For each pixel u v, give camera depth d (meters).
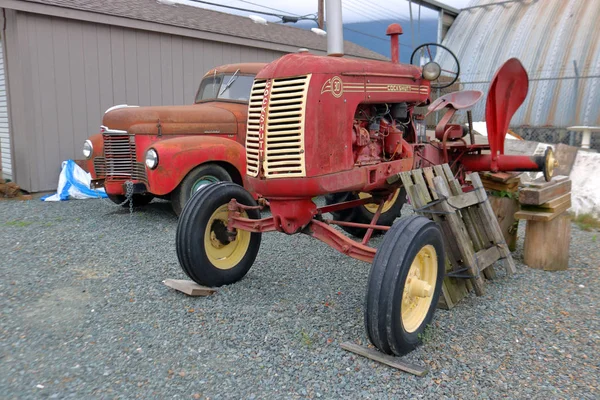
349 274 4.66
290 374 2.97
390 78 4.02
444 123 5.17
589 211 7.04
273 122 3.39
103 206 7.89
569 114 11.87
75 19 8.73
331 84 3.42
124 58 9.45
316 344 3.32
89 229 6.38
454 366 3.07
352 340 3.37
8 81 8.85
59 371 2.99
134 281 4.47
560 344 3.35
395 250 3.07
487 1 15.30
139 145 6.59
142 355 3.18
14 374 2.95
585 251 5.50
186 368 3.03
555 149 7.93
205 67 10.62
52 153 8.77
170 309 3.86
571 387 2.85
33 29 8.35
